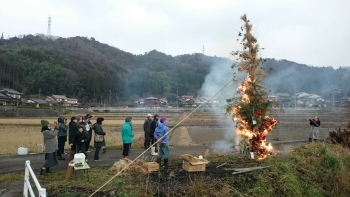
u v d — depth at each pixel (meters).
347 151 11.01
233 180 7.50
